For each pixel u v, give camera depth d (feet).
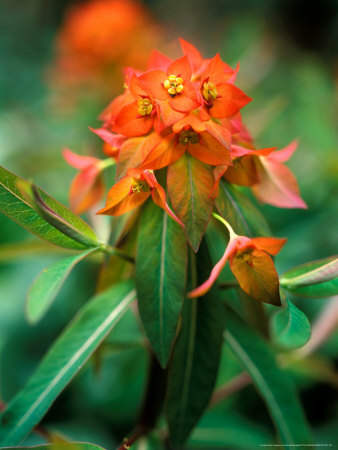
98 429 2.51
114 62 3.26
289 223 3.08
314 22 7.32
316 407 2.66
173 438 1.49
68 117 3.35
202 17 7.58
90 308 1.53
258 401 2.58
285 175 1.54
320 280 1.42
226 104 1.42
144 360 2.55
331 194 3.06
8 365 2.69
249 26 4.25
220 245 2.49
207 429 1.97
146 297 1.44
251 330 1.59
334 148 3.11
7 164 3.09
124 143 1.41
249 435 1.96
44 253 1.86
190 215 1.39
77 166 1.60
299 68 4.34
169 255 1.45
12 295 2.92
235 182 1.48
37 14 6.72
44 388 1.47
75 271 2.92
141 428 1.64
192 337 1.49
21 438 1.43
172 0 7.75
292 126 3.43
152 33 3.38
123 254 1.51
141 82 1.38
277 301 1.37
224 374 2.46
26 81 5.46
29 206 1.43
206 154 1.40
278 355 1.82
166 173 1.45
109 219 1.76
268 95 4.33
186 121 1.37
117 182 1.39
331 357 2.50
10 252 1.78
